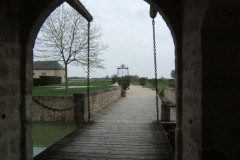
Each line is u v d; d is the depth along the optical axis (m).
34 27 3.20
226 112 2.28
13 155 2.96
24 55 3.15
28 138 3.24
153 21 4.94
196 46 2.45
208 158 2.30
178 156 3.23
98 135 5.62
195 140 2.52
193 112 2.61
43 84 25.23
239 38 2.26
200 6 2.27
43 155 4.16
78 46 15.19
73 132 5.96
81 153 4.28
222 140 2.29
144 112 9.79
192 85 2.65
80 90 16.00
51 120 10.83
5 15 2.74
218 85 2.28
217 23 2.17
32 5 3.12
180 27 3.17
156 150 4.44
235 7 1.98
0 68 2.66
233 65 2.27
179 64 3.19
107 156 4.12
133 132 5.92
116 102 13.89
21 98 3.14
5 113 2.77
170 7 3.16
